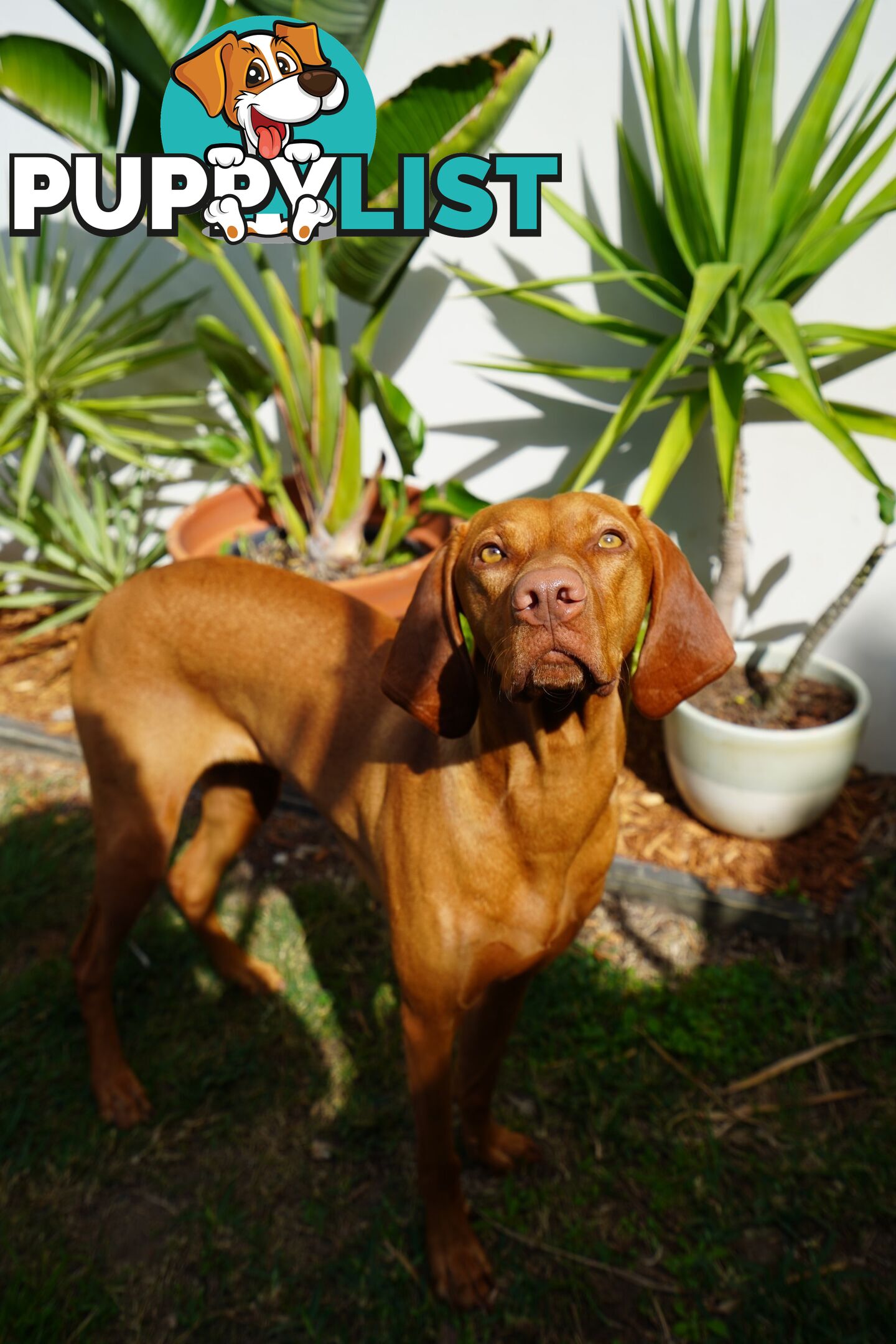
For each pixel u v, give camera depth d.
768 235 1.26
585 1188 1.02
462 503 1.49
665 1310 0.92
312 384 1.51
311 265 1.46
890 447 1.44
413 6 1.48
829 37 1.30
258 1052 1.16
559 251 1.53
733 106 1.29
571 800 0.75
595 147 1.46
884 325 1.39
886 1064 1.13
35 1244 0.99
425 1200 0.93
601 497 0.72
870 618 1.53
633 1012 1.18
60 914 1.36
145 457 1.92
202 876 1.16
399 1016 1.19
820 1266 0.94
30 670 1.89
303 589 0.98
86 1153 1.06
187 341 1.88
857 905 1.29
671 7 1.23
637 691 0.75
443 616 0.74
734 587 1.43
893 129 1.32
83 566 1.86
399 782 0.83
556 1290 0.94
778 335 1.15
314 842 1.47
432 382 1.68
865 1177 1.02
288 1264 0.97
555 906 0.80
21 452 2.03
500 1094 1.11
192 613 0.98
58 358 1.76
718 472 1.54
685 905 1.32
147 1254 0.98
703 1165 1.03
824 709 1.38
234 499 1.68
